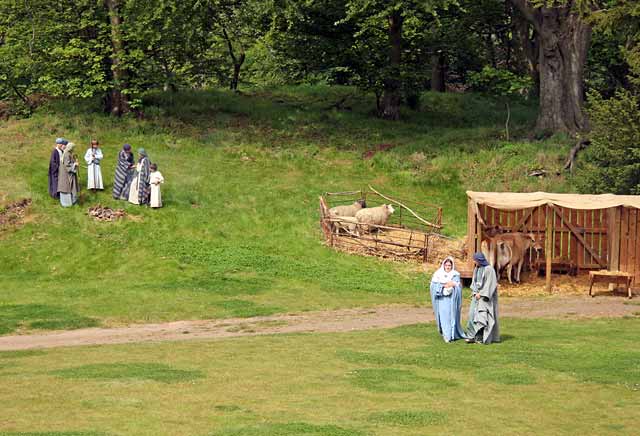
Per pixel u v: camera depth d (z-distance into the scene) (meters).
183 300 50.44
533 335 38.91
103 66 82.81
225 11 89.00
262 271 57.12
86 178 69.12
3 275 55.47
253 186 72.19
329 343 37.28
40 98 89.38
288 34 92.12
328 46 90.31
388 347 35.97
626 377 29.98
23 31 84.50
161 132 82.25
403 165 78.69
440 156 79.81
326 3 88.88
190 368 31.41
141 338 40.75
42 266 57.00
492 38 120.50
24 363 33.25
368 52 92.38
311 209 68.81
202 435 22.38
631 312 46.88
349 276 56.75
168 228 63.06
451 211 71.12
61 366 32.28
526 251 57.94
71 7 83.81
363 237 61.66
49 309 47.59
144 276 55.81
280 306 49.25
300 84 108.25
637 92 68.94
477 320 36.44
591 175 65.75
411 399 26.86
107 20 84.31
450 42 94.38
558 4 80.00
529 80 97.56
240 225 64.81
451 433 23.19
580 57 82.25
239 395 27.08
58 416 24.25
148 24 81.00
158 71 86.06
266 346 36.62
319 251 61.22
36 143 75.81
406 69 90.94
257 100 97.38
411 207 71.38
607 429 23.88
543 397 27.33
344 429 23.11
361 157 81.12
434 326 41.78
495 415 25.09
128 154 66.62
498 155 78.06
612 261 55.19
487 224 58.47
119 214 63.94
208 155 78.50
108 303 49.47
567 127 82.12
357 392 27.66
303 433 22.61
